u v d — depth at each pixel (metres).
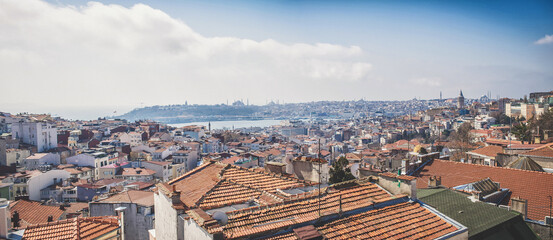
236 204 20.88
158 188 22.88
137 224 44.97
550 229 24.31
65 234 23.33
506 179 33.41
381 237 18.88
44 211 42.56
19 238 21.97
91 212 46.81
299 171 29.81
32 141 134.62
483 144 88.88
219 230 15.67
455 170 37.97
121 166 117.31
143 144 159.12
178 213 18.92
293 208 20.28
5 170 101.75
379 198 23.31
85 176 107.69
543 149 45.53
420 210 22.38
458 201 25.95
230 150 186.88
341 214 20.17
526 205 26.17
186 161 138.25
